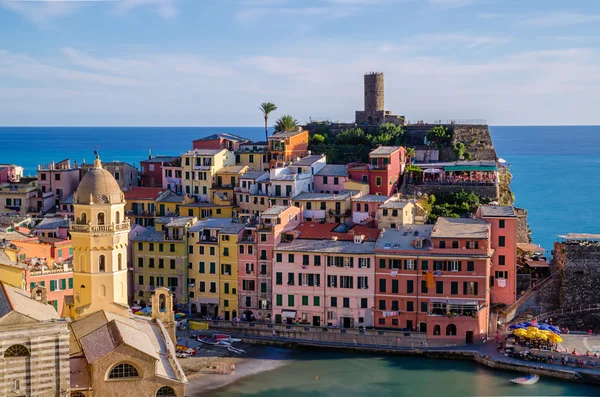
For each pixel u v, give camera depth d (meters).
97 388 94.62
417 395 125.44
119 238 109.81
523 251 172.88
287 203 180.88
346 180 187.62
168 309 118.81
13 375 88.56
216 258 165.25
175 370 99.75
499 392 126.56
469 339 146.75
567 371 131.88
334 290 155.88
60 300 152.25
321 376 135.00
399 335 147.62
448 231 152.88
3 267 112.94
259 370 138.25
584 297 156.38
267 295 161.62
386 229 160.88
